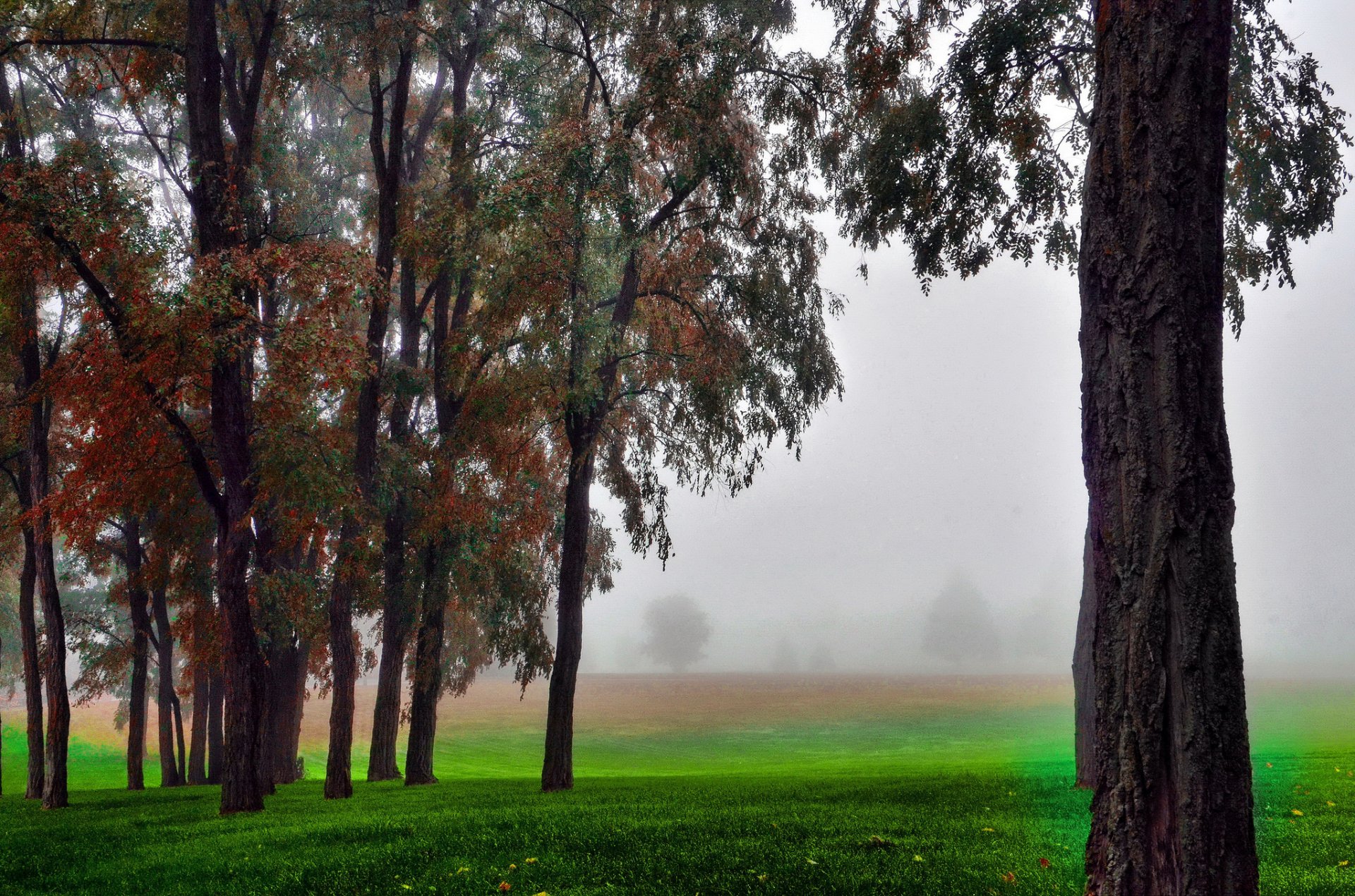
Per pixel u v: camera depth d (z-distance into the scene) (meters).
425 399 30.56
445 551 24.55
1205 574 5.07
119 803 22.98
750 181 22.64
